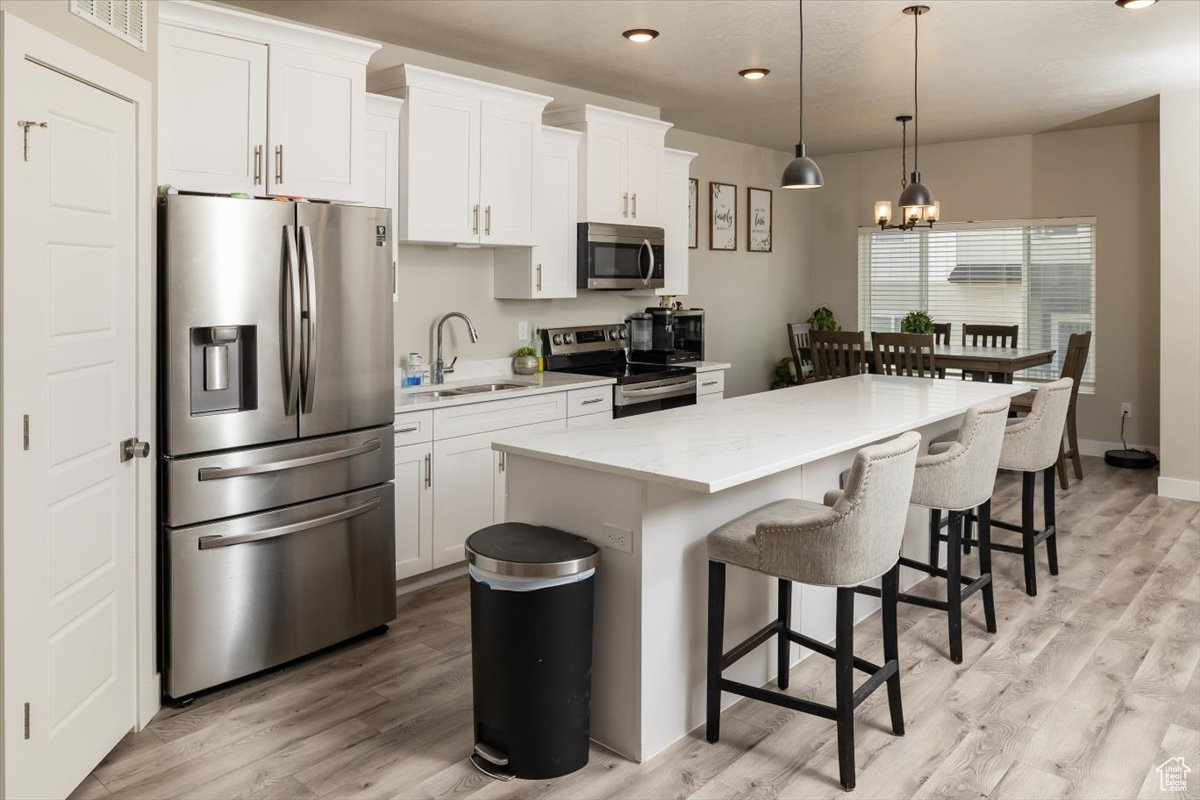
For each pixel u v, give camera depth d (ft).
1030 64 15.15
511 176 14.21
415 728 8.57
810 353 21.62
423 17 12.51
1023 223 22.63
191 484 8.93
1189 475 17.49
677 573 8.14
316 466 10.00
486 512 13.19
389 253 10.69
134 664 8.37
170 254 8.61
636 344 18.38
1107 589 12.36
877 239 25.14
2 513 6.28
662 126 17.28
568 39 13.58
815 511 8.66
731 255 23.12
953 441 11.42
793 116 19.61
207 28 9.77
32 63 6.49
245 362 9.38
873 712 8.80
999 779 7.54
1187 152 16.93
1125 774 7.62
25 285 6.49
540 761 7.57
